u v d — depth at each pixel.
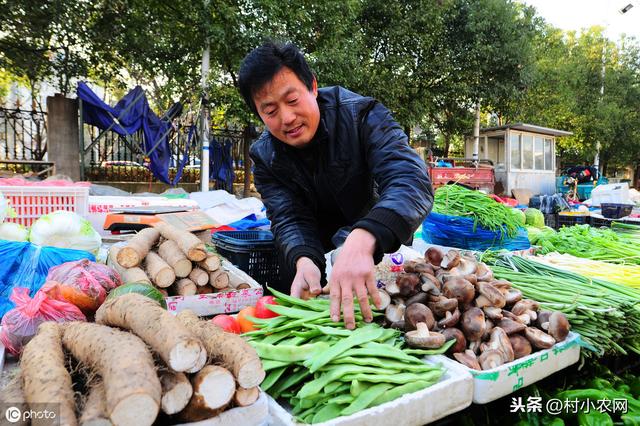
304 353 1.52
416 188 1.81
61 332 1.33
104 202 4.51
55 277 2.00
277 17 9.12
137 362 1.00
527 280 2.70
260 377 1.15
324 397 1.41
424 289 1.92
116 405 0.92
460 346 1.77
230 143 10.80
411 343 1.71
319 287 1.92
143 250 2.68
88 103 8.38
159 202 4.83
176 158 10.48
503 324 1.89
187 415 1.08
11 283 2.31
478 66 14.09
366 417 1.30
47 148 8.91
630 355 2.87
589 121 21.06
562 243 4.65
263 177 2.53
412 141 17.06
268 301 2.05
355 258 1.55
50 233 2.72
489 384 1.60
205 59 9.39
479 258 3.30
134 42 9.38
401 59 12.70
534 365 1.79
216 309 2.54
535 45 17.58
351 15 10.31
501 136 15.88
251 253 3.23
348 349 1.55
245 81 1.83
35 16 8.50
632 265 3.91
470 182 12.52
